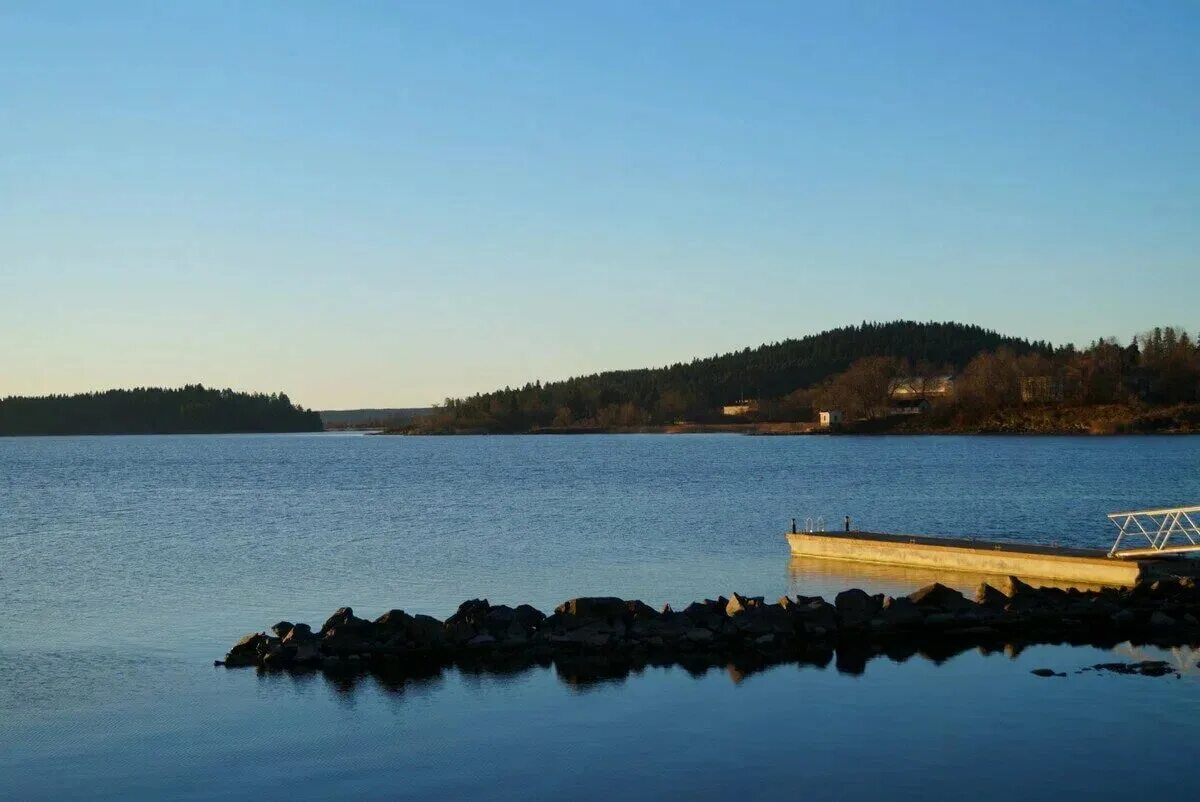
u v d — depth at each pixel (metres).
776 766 21.31
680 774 21.06
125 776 21.72
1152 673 27.61
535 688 27.19
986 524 67.75
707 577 45.38
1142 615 34.44
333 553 55.22
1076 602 35.59
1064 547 46.09
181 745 23.47
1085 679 27.06
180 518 78.00
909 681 27.16
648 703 25.69
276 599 41.31
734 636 31.86
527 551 55.09
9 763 22.50
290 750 23.03
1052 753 21.69
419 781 21.12
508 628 31.98
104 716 25.56
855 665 28.83
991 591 35.56
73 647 32.88
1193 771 20.66
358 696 26.84
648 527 67.19
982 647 30.77
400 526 69.44
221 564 51.41
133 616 38.00
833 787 20.20
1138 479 111.44
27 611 39.06
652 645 31.09
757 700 25.72
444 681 28.03
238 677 28.89
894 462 153.38
